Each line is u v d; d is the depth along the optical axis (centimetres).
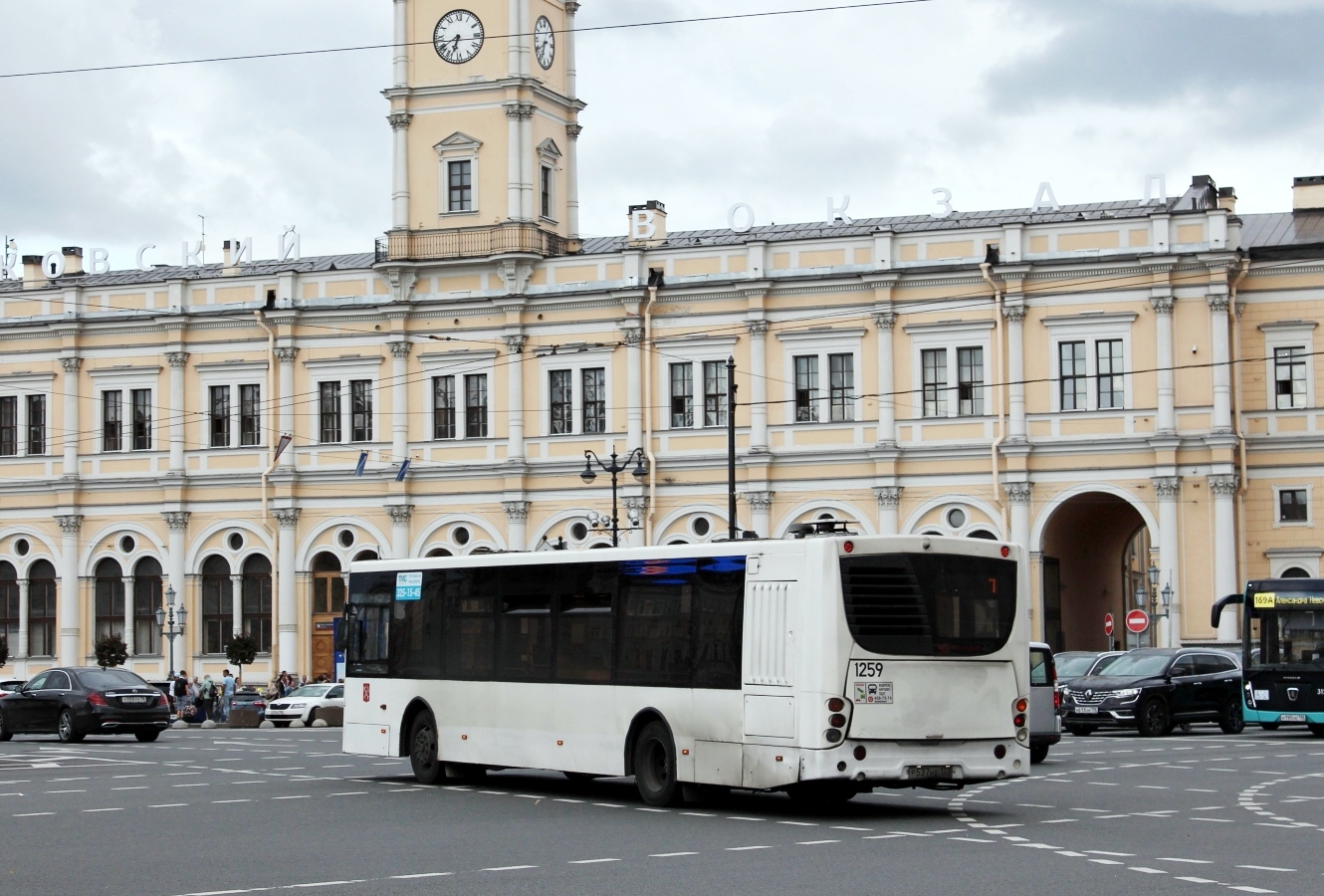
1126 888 1845
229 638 7669
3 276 8869
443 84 7469
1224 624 6462
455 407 7412
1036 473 6706
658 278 7138
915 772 2645
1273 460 6625
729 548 2827
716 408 7088
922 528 6831
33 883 2014
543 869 2052
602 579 3053
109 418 7875
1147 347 6612
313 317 7588
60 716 4978
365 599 3591
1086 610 7412
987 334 6781
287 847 2323
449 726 3347
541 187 7531
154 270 8469
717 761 2786
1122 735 5094
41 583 7956
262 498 7612
